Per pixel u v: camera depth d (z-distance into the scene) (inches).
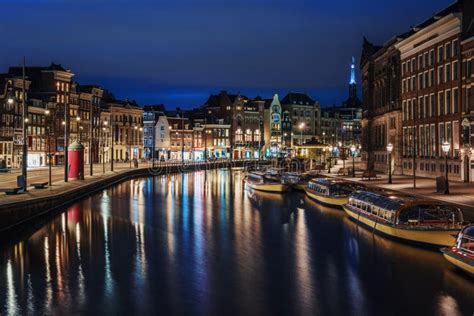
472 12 2541.8
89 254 1283.2
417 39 3147.1
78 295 971.9
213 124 6939.0
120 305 917.8
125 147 6117.1
